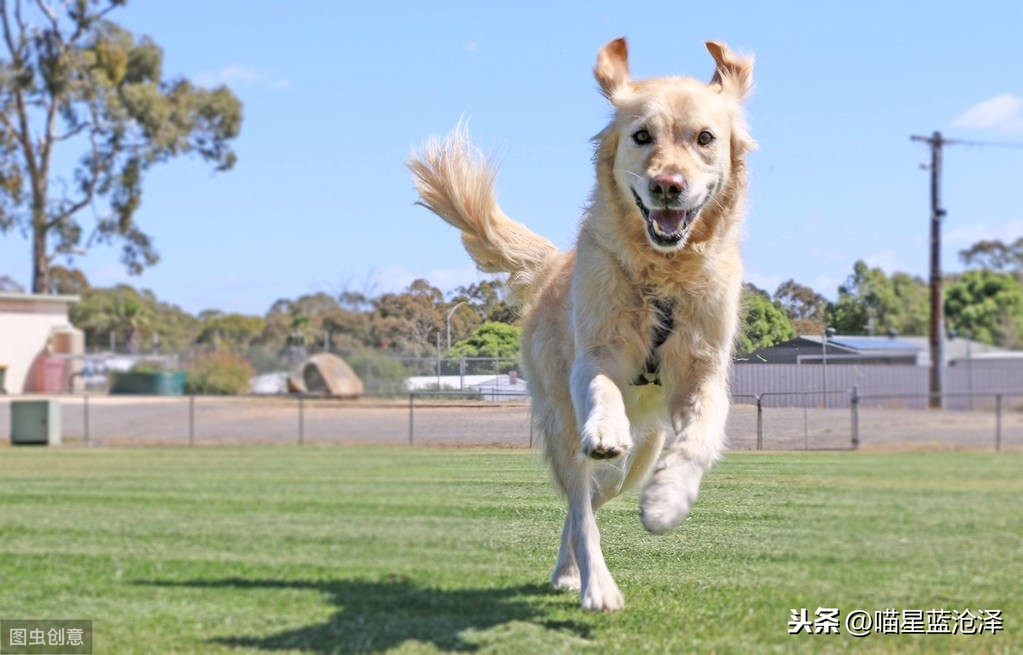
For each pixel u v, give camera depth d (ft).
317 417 102.01
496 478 25.91
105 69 163.12
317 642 16.31
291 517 33.35
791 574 21.54
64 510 36.29
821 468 44.83
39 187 166.20
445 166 24.36
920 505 36.58
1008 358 124.16
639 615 17.60
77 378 153.48
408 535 28.45
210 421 103.45
